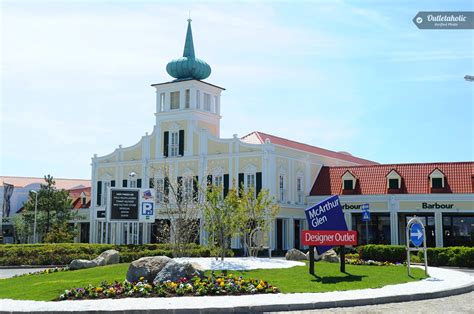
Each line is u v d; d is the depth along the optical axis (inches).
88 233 2883.9
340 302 686.5
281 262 1147.9
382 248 1488.7
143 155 2497.5
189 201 1781.5
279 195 2199.8
